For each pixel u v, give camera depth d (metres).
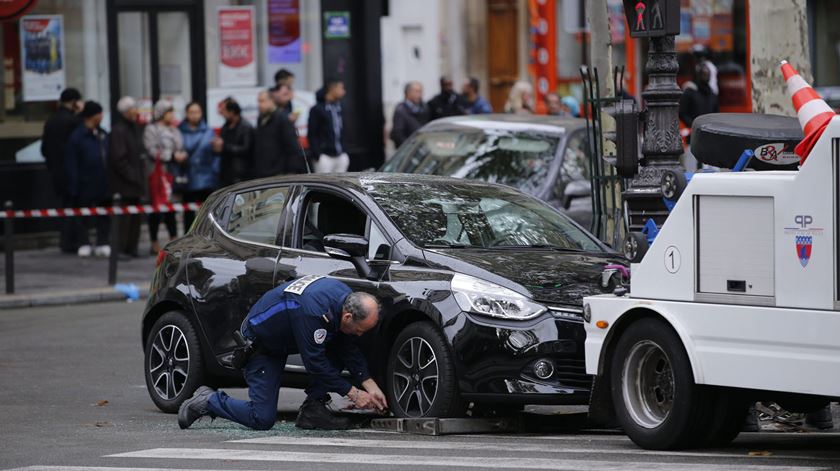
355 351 26.97
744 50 75.44
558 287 26.48
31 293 50.50
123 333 43.50
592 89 35.84
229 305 29.72
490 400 25.88
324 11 70.75
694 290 22.95
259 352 27.19
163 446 25.48
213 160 60.75
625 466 21.91
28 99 62.97
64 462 23.75
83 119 59.31
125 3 65.44
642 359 23.98
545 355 25.72
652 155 29.00
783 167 24.55
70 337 42.75
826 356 21.31
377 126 72.38
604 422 26.14
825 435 27.28
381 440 25.72
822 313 21.31
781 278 21.86
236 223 30.72
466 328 25.89
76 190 59.09
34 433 27.64
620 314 24.03
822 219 21.38
